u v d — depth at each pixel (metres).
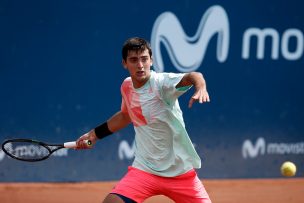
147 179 14.29
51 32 26.11
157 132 14.12
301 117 30.20
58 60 26.28
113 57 27.03
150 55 13.95
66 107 26.48
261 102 29.38
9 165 26.09
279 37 29.55
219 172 28.86
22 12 25.69
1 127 25.67
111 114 27.11
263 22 29.20
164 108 13.91
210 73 28.41
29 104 25.98
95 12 26.64
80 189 26.09
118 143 27.56
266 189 27.86
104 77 26.95
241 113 29.03
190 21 27.98
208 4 28.25
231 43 28.70
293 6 29.70
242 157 29.17
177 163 14.18
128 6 27.06
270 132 29.62
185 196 14.40
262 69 29.33
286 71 29.80
